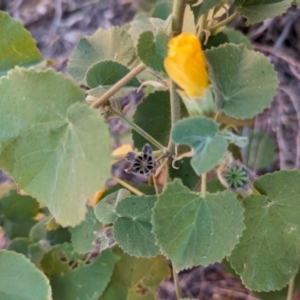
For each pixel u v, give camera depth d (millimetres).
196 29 199
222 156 124
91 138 122
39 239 274
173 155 171
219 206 140
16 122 143
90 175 122
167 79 153
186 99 135
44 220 281
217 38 220
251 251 163
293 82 349
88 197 123
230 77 139
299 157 328
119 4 412
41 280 202
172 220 139
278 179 156
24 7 431
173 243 143
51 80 135
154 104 208
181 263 147
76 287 237
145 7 392
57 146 139
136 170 164
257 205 157
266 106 135
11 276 203
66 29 421
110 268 237
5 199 287
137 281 245
